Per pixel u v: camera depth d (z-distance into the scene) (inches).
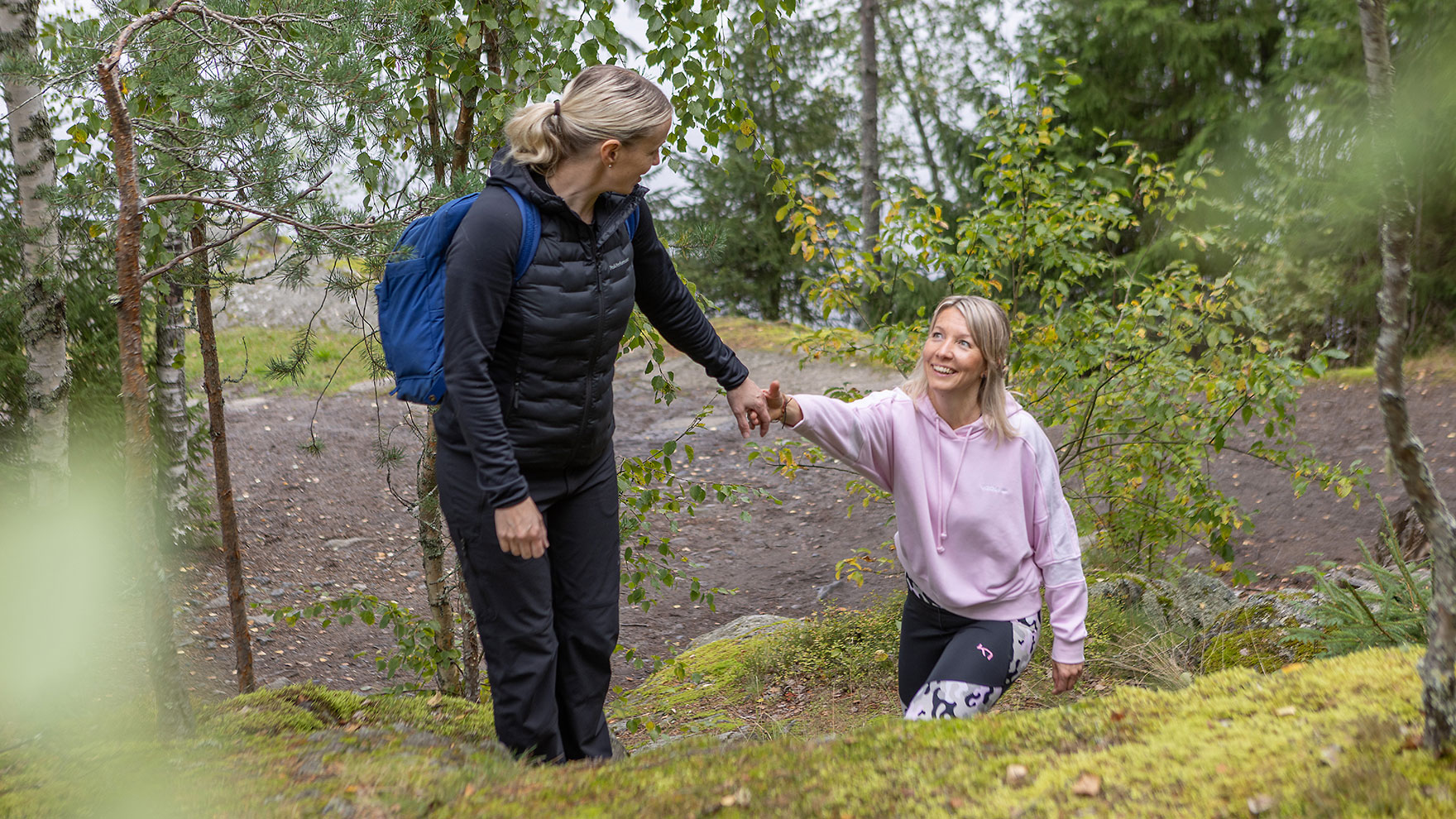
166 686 92.9
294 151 102.0
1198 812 58.2
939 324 95.5
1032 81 199.6
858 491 216.7
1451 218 417.1
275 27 101.3
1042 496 95.0
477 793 76.0
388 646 241.4
